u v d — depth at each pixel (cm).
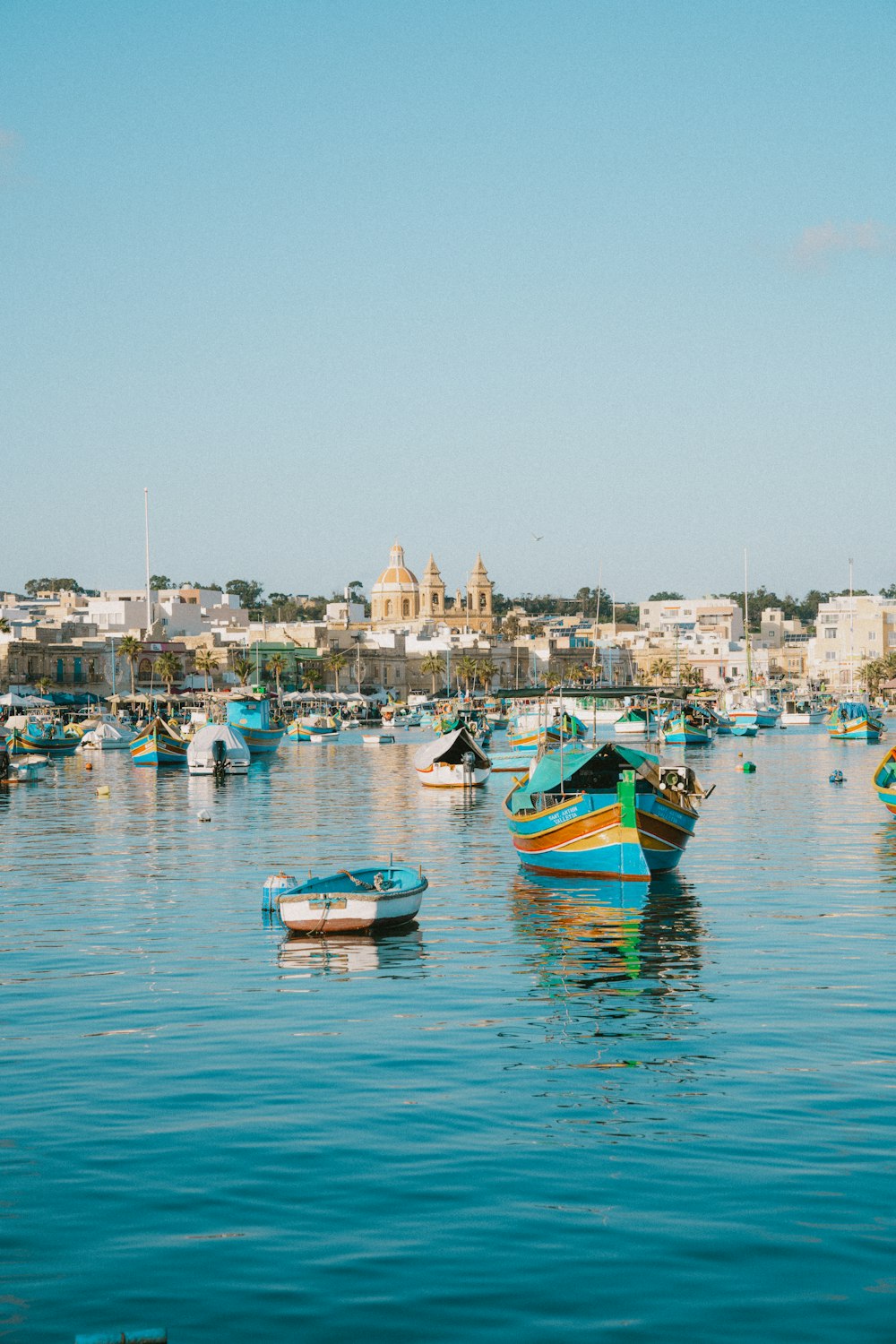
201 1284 1551
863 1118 2031
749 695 19812
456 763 9131
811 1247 1616
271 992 2916
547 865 4675
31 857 5438
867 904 3975
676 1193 1772
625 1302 1498
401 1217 1717
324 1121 2062
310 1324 1461
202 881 4666
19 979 3066
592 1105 2117
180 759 12200
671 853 4625
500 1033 2544
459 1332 1441
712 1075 2258
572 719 11581
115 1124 2058
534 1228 1680
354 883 3884
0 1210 1752
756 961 3175
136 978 3064
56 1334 1446
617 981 2975
